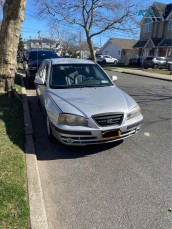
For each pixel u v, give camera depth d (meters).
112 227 2.89
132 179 3.88
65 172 4.05
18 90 9.66
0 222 2.68
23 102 7.80
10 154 4.18
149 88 13.08
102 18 27.19
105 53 59.25
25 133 5.27
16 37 7.94
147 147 5.04
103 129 4.32
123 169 4.17
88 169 4.16
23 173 3.66
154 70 28.77
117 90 5.48
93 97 4.87
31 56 13.21
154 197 3.45
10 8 7.50
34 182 3.48
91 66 6.17
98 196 3.45
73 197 3.42
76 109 4.42
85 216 3.07
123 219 3.03
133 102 4.98
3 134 5.01
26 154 4.36
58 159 4.49
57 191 3.55
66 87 5.46
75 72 5.86
